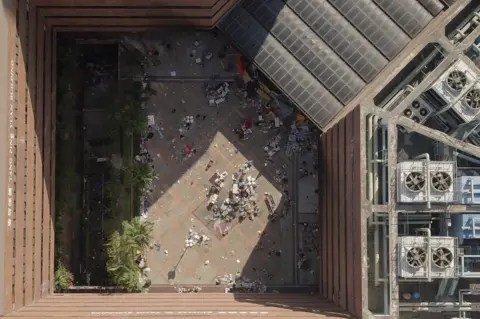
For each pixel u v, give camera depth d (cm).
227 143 6191
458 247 4434
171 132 6184
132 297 5609
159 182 6153
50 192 5731
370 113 4319
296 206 6166
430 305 4547
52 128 5769
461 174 4659
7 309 4550
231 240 6138
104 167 6341
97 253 6284
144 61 6206
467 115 4406
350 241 4662
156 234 6116
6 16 4394
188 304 5231
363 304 4262
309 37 5766
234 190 6125
